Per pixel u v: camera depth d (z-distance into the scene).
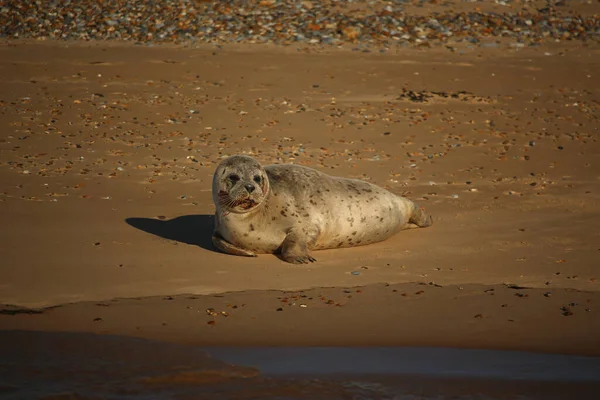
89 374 21.95
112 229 36.12
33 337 24.38
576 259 32.81
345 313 26.83
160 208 39.66
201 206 40.16
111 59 69.44
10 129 52.91
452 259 32.81
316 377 21.84
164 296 28.22
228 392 21.00
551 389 21.14
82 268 31.00
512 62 72.75
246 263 32.06
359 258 33.00
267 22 81.38
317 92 62.81
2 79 63.09
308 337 24.80
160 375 21.95
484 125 56.78
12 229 35.62
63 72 65.56
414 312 26.97
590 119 58.88
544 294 28.69
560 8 91.75
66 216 37.81
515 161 49.72
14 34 77.50
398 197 36.03
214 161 48.44
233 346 24.06
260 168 33.00
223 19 81.69
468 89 64.94
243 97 61.12
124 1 85.06
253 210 32.84
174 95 61.06
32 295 28.08
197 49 73.44
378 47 76.06
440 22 83.88
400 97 62.31
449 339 24.69
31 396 20.66
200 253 33.22
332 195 34.31
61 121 54.94
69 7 83.38
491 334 25.08
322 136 53.66
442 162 49.19
